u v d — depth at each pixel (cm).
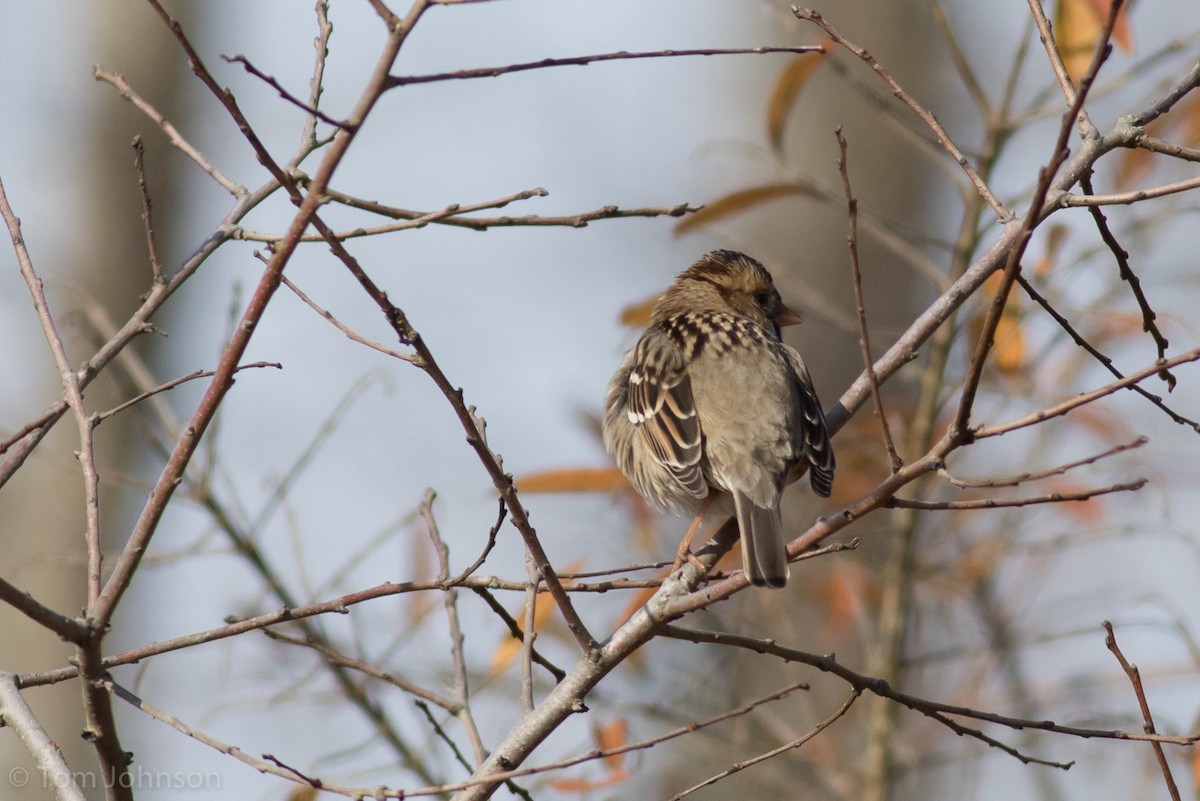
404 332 564
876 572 1244
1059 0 948
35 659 1389
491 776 596
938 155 1095
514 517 612
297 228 534
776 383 859
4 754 1319
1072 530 1216
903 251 1112
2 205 670
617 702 1068
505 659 921
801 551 623
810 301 1213
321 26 704
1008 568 1290
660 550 1242
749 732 1266
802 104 1689
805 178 1070
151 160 1570
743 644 652
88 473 607
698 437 846
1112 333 1175
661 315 1027
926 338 741
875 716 1147
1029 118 1078
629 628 653
